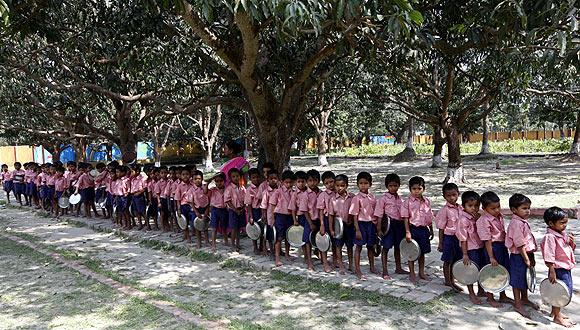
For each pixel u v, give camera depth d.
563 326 3.90
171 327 4.16
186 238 7.95
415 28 5.33
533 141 33.47
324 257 5.73
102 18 8.12
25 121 18.45
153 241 7.99
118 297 5.07
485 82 11.78
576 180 14.02
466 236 4.57
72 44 8.95
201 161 39.84
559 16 4.31
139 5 7.29
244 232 8.09
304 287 5.27
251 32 5.69
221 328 4.06
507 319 4.12
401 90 17.39
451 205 4.93
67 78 12.56
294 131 9.11
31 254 7.35
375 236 5.46
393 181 5.47
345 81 14.23
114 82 10.27
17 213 12.55
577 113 20.06
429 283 5.14
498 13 5.00
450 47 6.64
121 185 9.22
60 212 11.90
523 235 4.15
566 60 4.38
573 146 22.58
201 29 6.31
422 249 5.19
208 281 5.68
